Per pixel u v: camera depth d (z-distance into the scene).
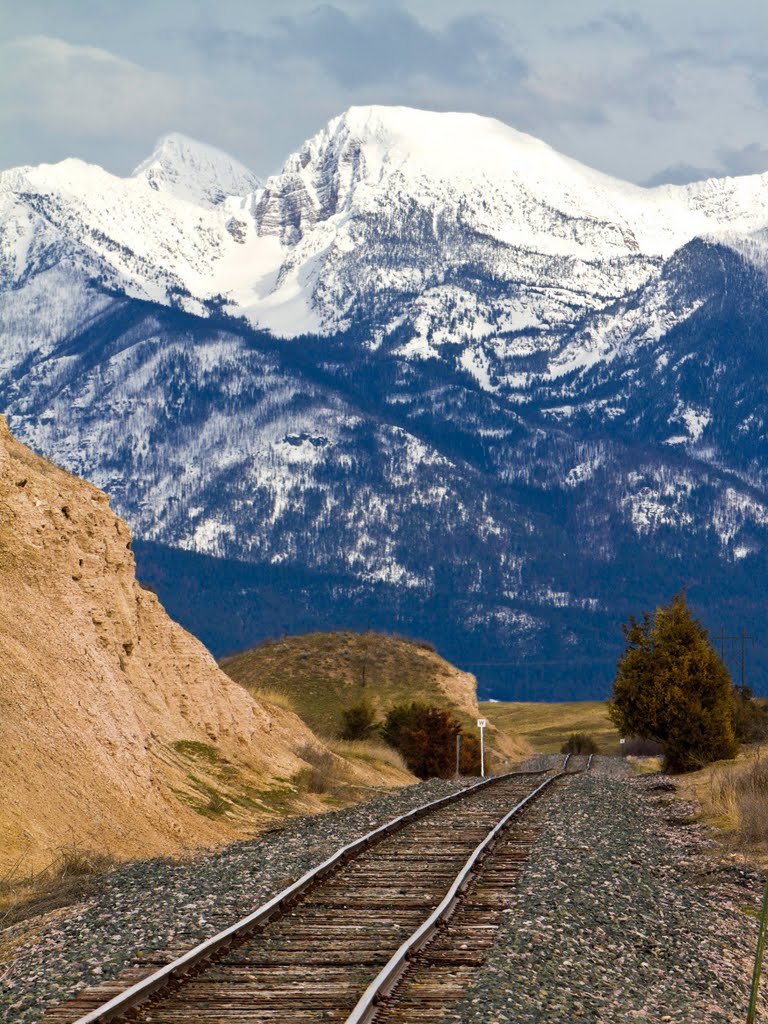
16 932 37.69
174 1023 25.84
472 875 46.47
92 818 54.69
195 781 76.00
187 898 41.22
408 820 68.50
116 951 32.53
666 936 39.38
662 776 129.00
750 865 57.28
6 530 64.94
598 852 55.88
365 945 33.03
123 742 63.41
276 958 31.48
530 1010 27.62
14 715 55.50
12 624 60.56
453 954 32.41
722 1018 30.08
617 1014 28.91
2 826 48.38
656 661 137.62
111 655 76.56
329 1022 25.86
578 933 36.91
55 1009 26.80
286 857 52.34
